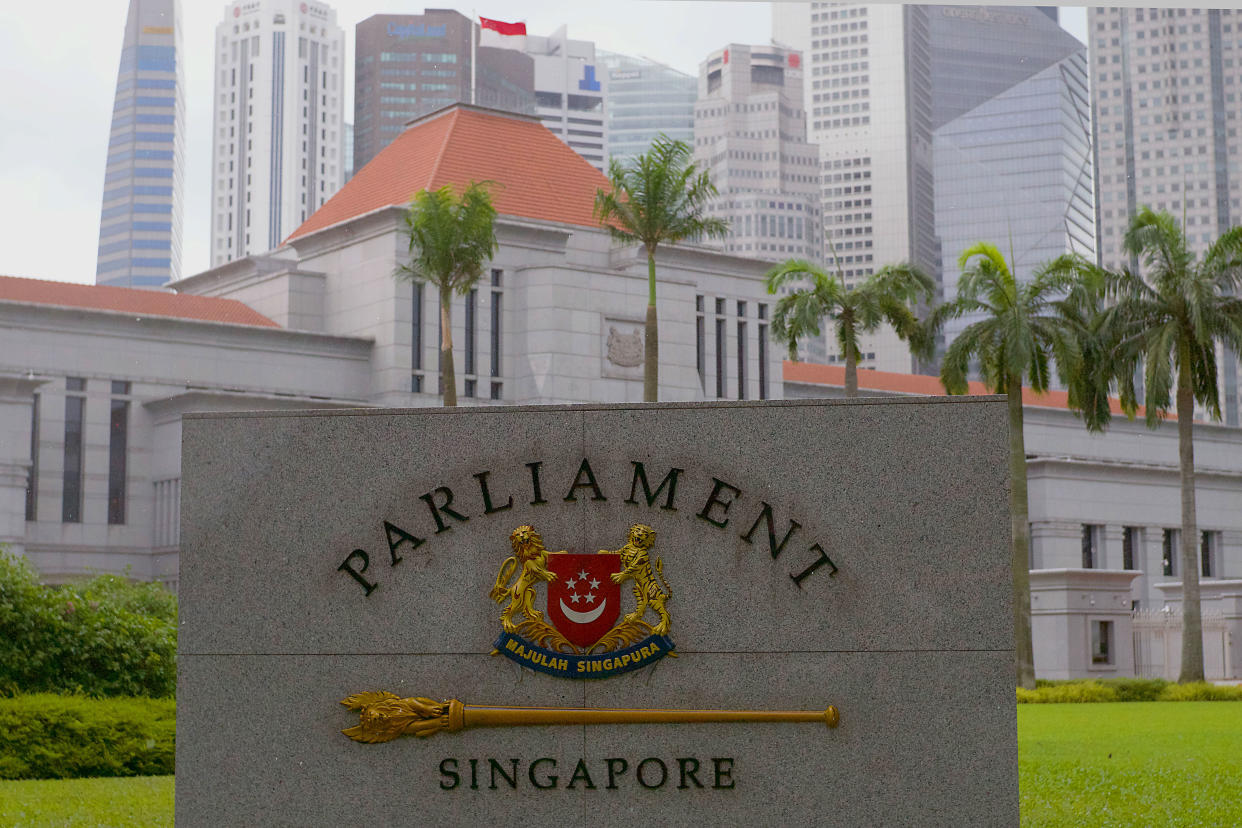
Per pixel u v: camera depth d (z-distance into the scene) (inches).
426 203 1796.3
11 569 749.3
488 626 400.5
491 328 2682.1
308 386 2588.6
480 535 404.2
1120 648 1739.7
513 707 396.2
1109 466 3078.2
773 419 399.9
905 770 384.8
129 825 520.4
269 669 406.0
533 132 2955.2
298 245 2832.2
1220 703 1408.7
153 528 2464.3
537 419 406.9
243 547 411.2
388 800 398.0
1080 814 613.9
